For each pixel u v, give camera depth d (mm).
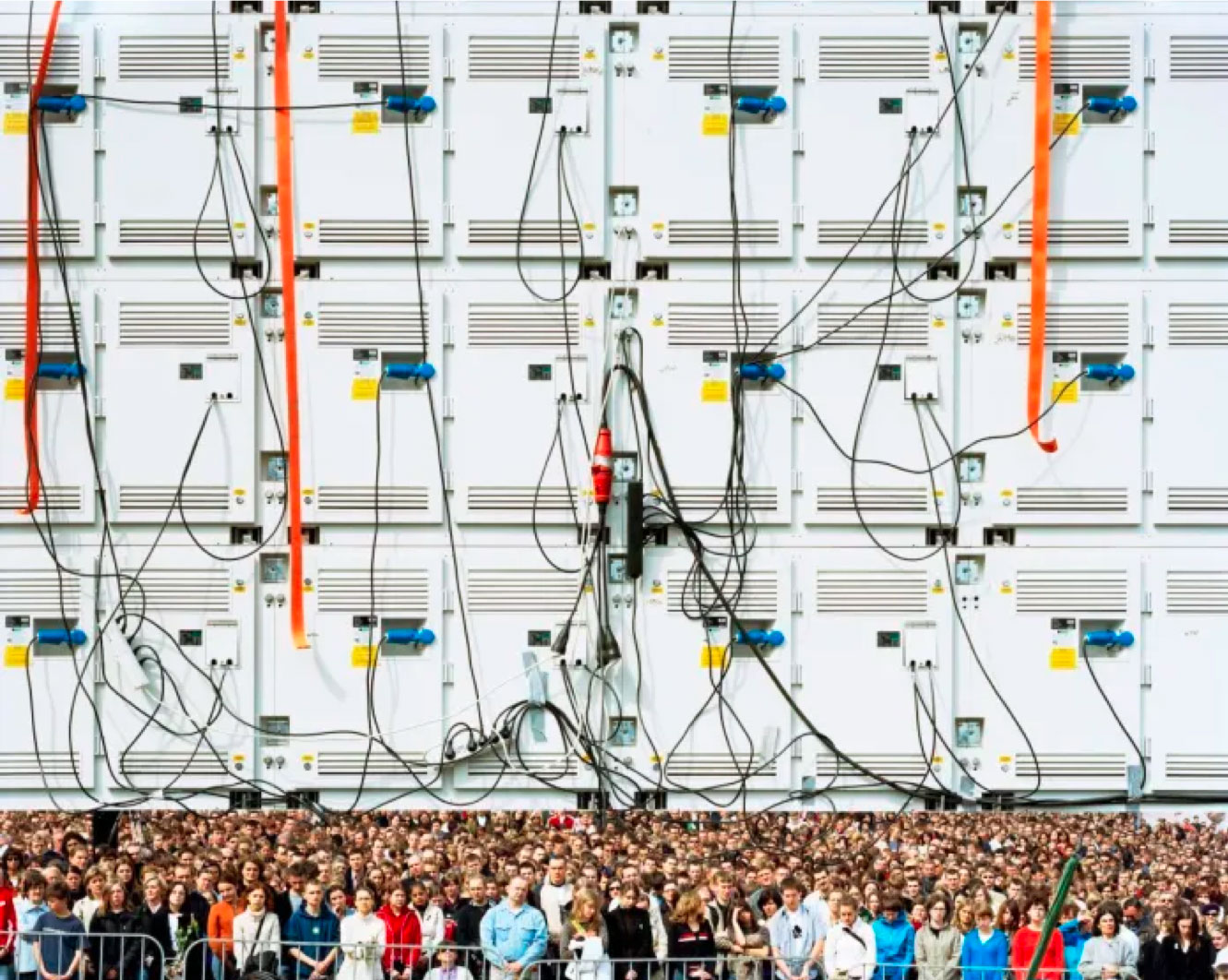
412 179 12820
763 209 12828
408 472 12820
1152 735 12742
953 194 12820
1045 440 12781
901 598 12789
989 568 12797
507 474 12812
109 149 12875
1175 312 12828
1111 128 12844
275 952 11812
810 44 12859
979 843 18469
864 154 12836
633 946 11797
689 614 12789
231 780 12781
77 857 13414
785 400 12844
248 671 12820
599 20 12844
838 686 12773
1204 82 12852
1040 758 12727
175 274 12906
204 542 12891
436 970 11531
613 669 12781
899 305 12844
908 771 12742
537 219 12820
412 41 12836
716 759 12750
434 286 12852
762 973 11992
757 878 13883
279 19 12797
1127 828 18734
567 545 12820
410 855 15320
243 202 12875
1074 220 12820
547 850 14484
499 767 12773
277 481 12930
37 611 12828
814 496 12812
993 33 12852
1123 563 12781
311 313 12852
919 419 12820
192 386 12891
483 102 12836
